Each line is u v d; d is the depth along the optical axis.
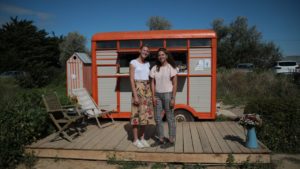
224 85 13.23
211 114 6.62
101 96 7.01
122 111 6.96
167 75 4.72
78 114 5.93
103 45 6.89
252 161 4.44
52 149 4.89
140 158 4.63
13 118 5.02
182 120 6.67
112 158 4.70
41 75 19.59
